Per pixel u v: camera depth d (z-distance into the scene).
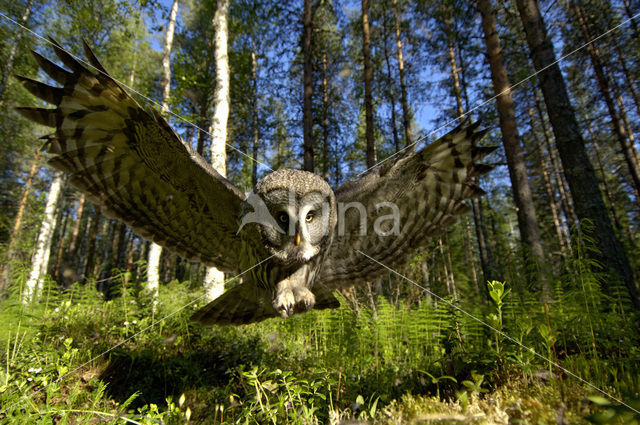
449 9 12.59
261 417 2.86
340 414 2.71
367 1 13.24
